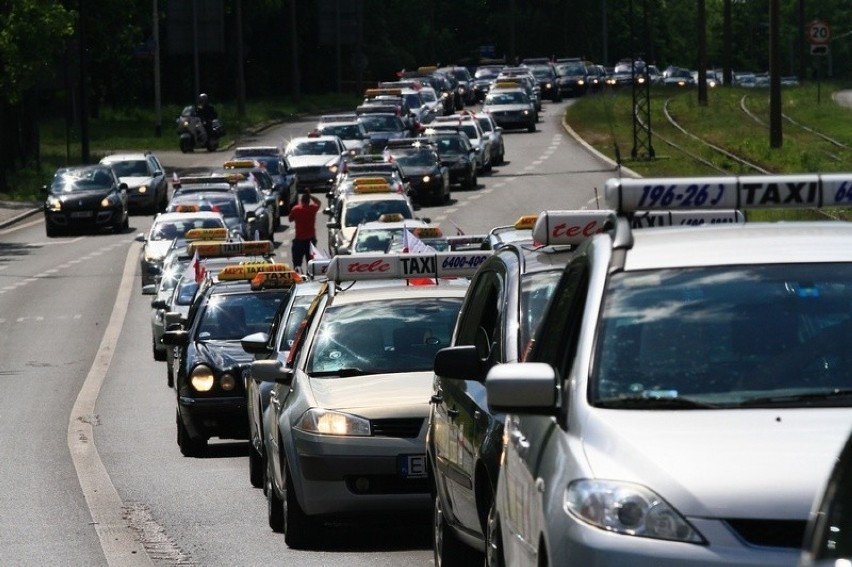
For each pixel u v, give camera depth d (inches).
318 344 1342.3
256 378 1362.0
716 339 647.1
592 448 601.3
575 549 572.4
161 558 1224.8
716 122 7342.5
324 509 1216.2
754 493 557.6
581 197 5600.4
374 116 7568.9
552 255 1007.0
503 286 974.4
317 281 1761.8
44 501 1546.5
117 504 1518.2
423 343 1336.1
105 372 2844.5
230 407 1865.2
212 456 1909.4
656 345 646.5
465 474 941.2
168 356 2598.4
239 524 1389.0
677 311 658.2
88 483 1664.6
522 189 6008.9
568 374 664.4
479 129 6692.9
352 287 1462.8
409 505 1207.6
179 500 1540.4
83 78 7347.4
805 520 550.3
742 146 6013.8
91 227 5689.0
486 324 1002.7
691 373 634.2
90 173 5748.0
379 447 1202.6
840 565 398.0
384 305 1373.0
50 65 7150.6
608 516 567.8
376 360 1323.8
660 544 555.2
